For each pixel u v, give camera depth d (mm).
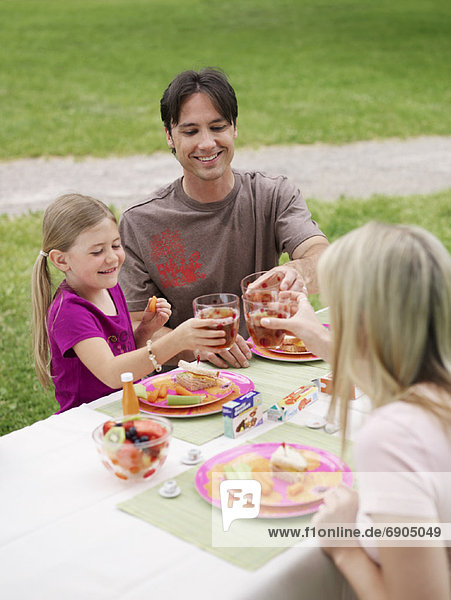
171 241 2797
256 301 1904
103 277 2221
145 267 2850
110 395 2051
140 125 11914
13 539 1363
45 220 2211
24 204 8336
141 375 2021
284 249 2846
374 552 1306
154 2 24781
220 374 2121
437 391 1210
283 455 1501
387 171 9555
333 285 1265
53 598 1202
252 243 2834
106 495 1510
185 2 24688
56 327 2146
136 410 1847
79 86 14625
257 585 1210
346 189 8750
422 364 1222
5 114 12617
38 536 1370
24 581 1244
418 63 16531
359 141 11156
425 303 1193
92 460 1671
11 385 4305
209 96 2502
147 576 1240
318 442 1707
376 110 12844
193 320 1955
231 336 1944
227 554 1285
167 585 1215
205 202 2766
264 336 1923
